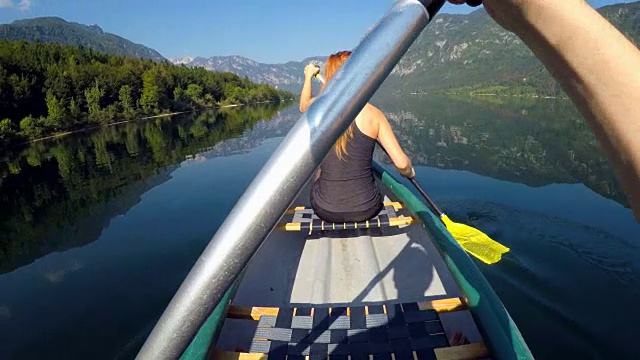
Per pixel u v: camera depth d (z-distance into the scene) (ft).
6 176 43.09
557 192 22.53
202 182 30.83
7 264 18.40
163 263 16.63
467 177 26.27
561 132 48.93
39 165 49.21
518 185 24.09
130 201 26.84
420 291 8.89
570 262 14.30
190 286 1.89
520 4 1.42
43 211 27.07
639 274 13.35
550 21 1.37
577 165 29.30
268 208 1.73
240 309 7.39
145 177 34.94
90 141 75.31
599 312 11.51
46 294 14.94
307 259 10.32
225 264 1.82
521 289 12.72
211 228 20.29
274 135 63.72
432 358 6.13
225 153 45.98
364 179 9.75
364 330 6.73
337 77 1.67
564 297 12.26
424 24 1.69
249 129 77.20
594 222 17.93
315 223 10.75
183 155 45.83
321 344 6.51
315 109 1.66
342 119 1.67
